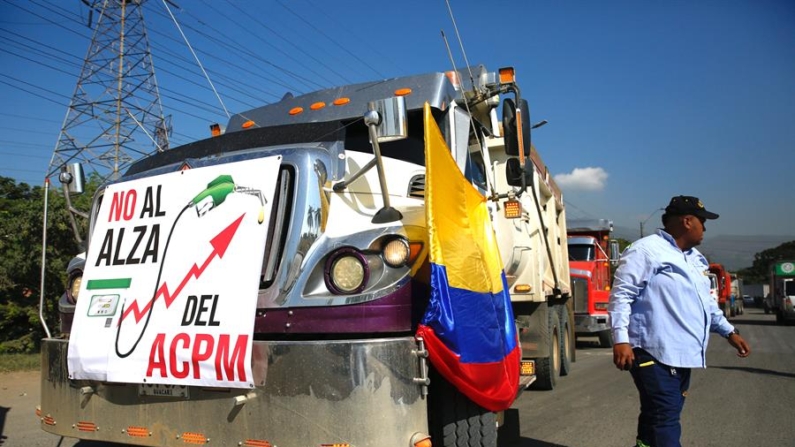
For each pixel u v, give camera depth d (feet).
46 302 41.63
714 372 35.99
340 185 12.14
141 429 11.65
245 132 13.85
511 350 12.91
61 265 40.34
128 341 11.80
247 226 11.39
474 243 11.88
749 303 287.07
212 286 11.28
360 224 11.85
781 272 102.37
